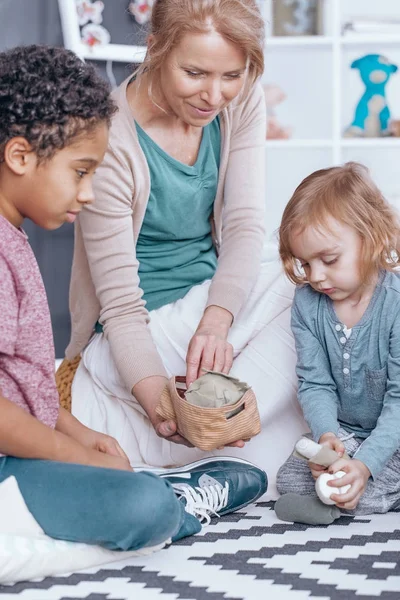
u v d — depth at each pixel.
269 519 1.75
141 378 1.85
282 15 4.21
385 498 1.77
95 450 1.57
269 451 1.96
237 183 2.11
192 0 1.71
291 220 1.79
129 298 1.94
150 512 1.41
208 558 1.48
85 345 2.12
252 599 1.28
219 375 1.72
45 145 1.48
